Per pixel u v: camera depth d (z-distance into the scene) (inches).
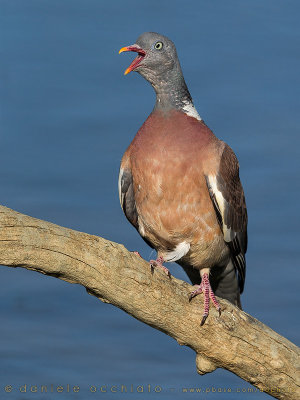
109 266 349.4
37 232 326.6
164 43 449.7
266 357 398.0
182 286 387.9
